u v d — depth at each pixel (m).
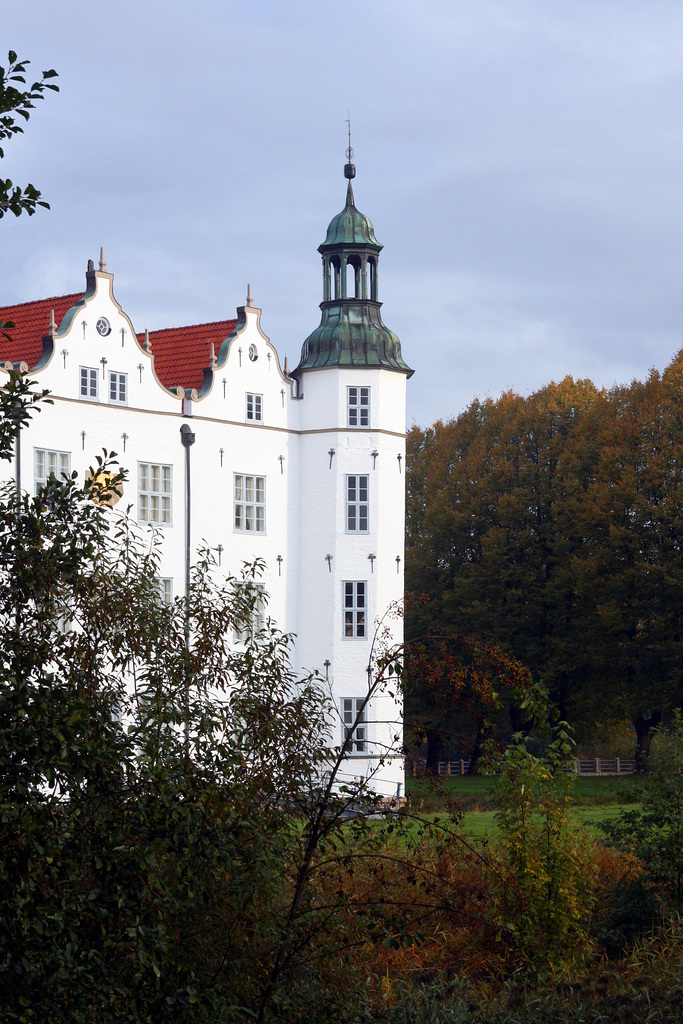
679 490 62.78
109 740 9.91
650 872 21.56
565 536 68.31
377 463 50.38
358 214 52.06
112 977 10.16
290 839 13.16
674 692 62.66
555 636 68.25
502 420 76.81
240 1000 12.04
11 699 9.02
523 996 17.33
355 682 49.06
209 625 13.38
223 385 47.88
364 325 51.19
